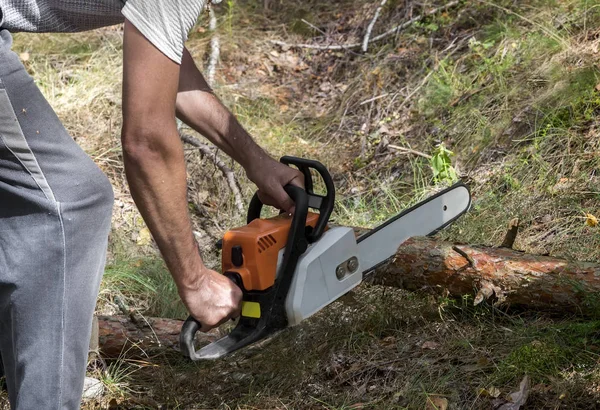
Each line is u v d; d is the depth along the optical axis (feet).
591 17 14.65
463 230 10.97
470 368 7.87
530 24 15.57
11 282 5.95
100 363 8.82
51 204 5.82
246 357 8.96
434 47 16.89
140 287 10.94
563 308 8.39
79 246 5.98
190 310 6.35
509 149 12.93
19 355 6.06
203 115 7.24
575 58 13.92
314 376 8.41
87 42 18.56
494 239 10.80
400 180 13.70
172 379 8.48
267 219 7.22
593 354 7.64
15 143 5.65
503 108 13.66
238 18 20.53
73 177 5.85
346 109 16.46
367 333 8.99
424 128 14.74
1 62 5.45
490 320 8.82
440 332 8.75
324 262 7.15
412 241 8.78
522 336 8.21
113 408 8.11
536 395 7.27
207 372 8.58
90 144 15.05
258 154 7.35
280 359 8.66
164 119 5.41
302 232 7.00
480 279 8.58
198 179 14.21
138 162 5.45
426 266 8.74
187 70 7.25
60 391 6.07
